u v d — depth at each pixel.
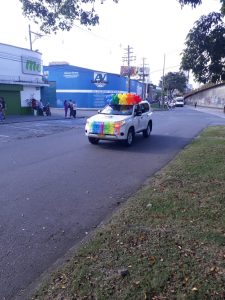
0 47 27.53
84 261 3.82
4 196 6.42
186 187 6.68
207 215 5.11
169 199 5.91
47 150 11.73
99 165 9.33
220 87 60.34
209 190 6.41
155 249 4.02
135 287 3.28
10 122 22.69
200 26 8.09
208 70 8.55
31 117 27.89
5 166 8.98
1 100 25.67
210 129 19.55
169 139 15.26
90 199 6.31
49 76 52.03
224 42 8.01
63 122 24.59
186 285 3.29
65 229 4.93
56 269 3.73
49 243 4.48
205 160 9.31
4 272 3.76
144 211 5.37
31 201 6.16
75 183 7.41
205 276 3.43
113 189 6.98
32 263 3.96
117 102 14.13
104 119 12.81
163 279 3.39
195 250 3.98
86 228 4.98
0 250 4.27
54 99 49.41
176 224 4.79
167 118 31.00
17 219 5.30
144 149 12.30
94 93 51.72
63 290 3.29
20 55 30.00
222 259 3.77
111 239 4.35
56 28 8.99
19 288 3.46
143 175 8.20
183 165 8.78
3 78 28.17
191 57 8.53
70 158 10.29
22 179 7.68
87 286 3.32
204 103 74.44
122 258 3.84
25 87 31.16
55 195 6.53
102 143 13.64
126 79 60.78
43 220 5.27
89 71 51.03
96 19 8.87
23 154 10.88
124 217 5.13
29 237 4.66
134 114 13.70
